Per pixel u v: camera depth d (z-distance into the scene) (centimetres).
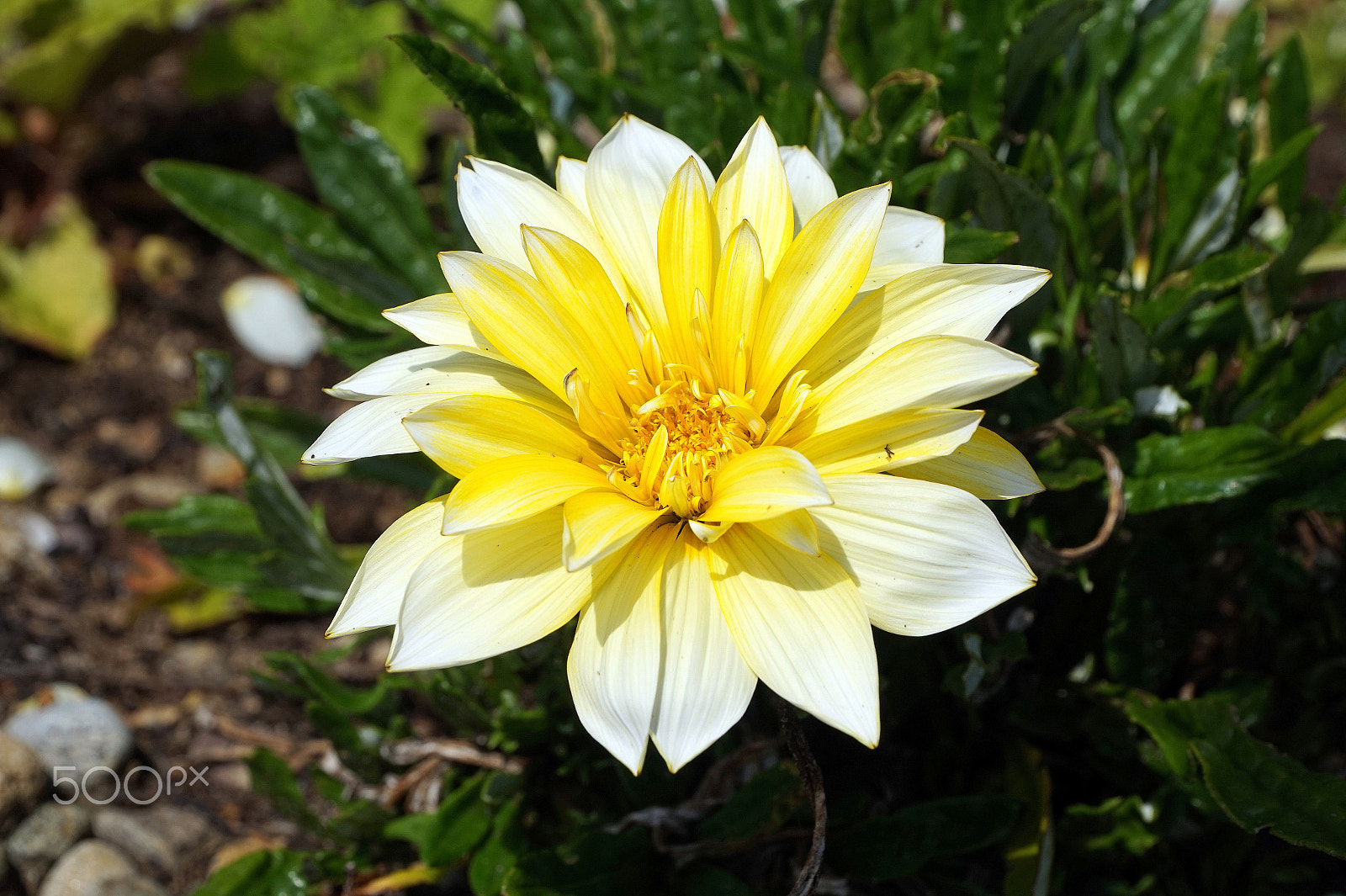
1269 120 33
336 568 33
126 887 32
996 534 24
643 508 25
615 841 29
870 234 25
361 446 25
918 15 32
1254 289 31
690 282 26
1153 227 31
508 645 24
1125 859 31
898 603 24
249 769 30
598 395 26
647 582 25
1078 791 32
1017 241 29
